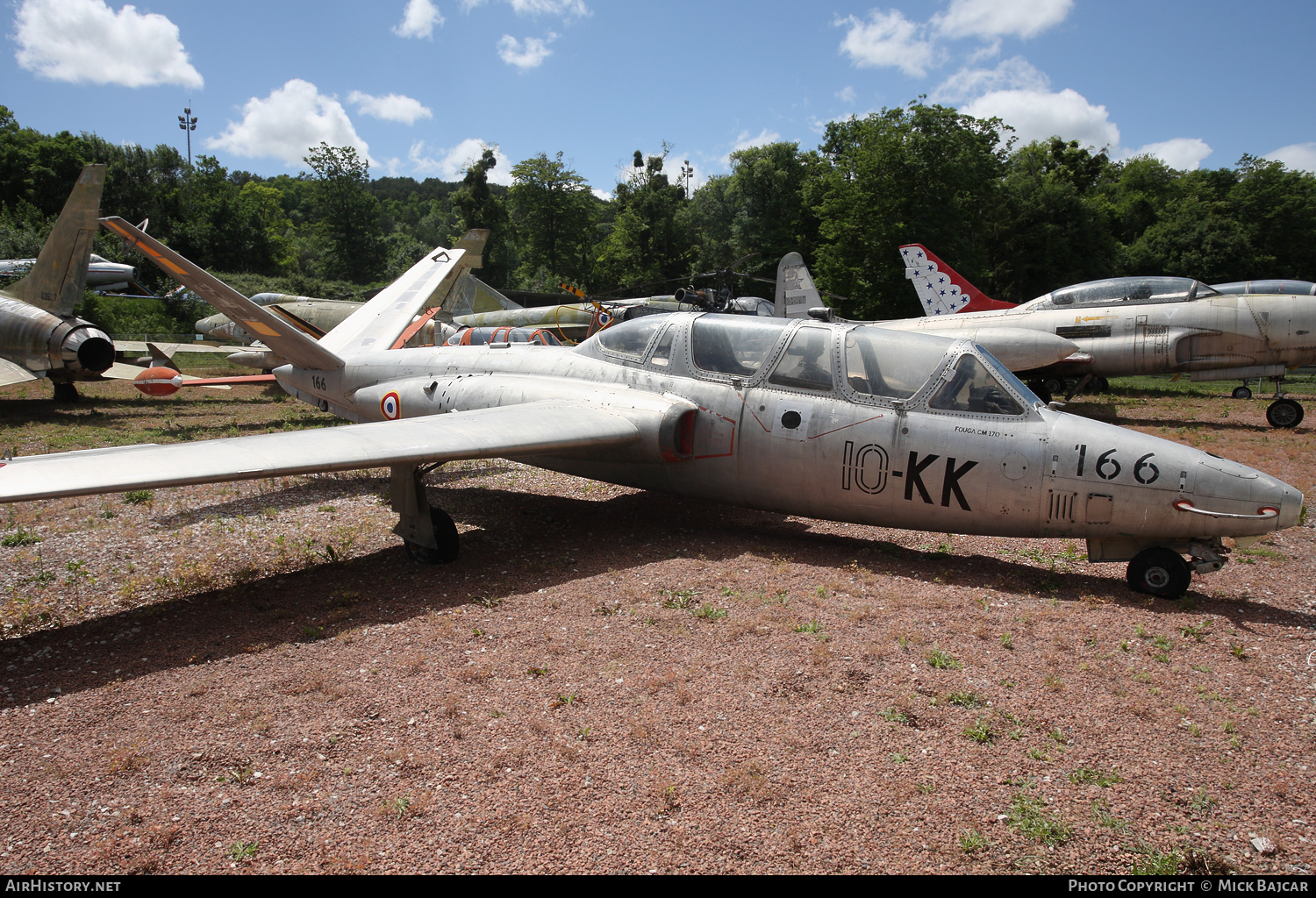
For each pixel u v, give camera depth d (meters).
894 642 4.30
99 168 15.99
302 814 2.83
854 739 3.29
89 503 8.16
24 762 3.23
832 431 6.02
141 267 52.16
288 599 5.27
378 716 3.52
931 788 2.93
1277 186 47.78
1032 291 49.91
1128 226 63.03
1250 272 46.81
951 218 37.41
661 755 3.16
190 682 3.96
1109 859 2.56
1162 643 4.29
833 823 2.73
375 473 9.71
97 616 5.00
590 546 6.47
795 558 6.04
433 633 4.50
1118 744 3.26
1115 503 5.06
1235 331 15.10
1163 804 2.85
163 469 4.70
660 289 58.56
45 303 16.72
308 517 7.66
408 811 2.82
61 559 6.27
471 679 3.88
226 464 4.89
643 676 3.88
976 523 5.58
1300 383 24.34
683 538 6.73
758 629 4.44
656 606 4.90
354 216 68.44
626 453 6.77
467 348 9.04
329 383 10.12
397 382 9.06
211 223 61.19
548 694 3.71
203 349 24.72
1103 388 20.69
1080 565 5.92
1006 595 5.15
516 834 2.69
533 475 9.82
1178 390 21.88
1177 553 5.12
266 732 3.40
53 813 2.87
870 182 38.12
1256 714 3.50
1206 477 4.82
